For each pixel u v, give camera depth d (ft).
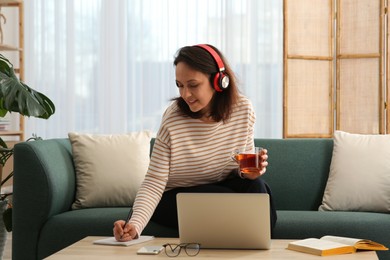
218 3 19.29
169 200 9.08
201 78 7.83
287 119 15.43
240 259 6.50
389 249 9.57
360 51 15.55
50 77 19.54
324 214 10.06
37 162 9.98
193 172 8.78
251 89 19.35
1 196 12.30
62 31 19.51
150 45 19.42
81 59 19.52
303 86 15.60
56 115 19.49
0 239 11.87
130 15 19.44
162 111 19.36
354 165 11.06
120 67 19.40
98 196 11.04
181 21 19.33
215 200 7.05
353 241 6.98
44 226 9.98
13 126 19.25
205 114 8.44
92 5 19.49
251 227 7.01
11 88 11.33
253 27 19.33
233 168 8.95
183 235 7.23
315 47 15.65
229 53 19.26
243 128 8.72
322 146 11.68
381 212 10.86
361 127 15.66
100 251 6.94
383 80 15.61
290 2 15.42
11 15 19.35
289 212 10.26
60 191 10.31
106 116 19.47
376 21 15.40
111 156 11.32
